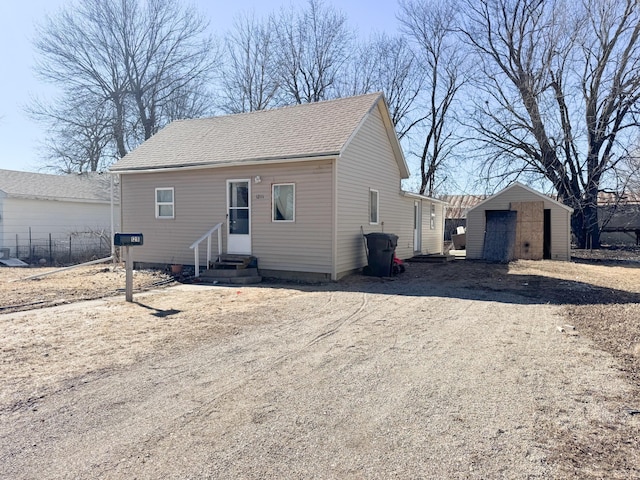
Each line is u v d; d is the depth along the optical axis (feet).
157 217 46.24
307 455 10.10
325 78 104.94
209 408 12.69
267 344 19.21
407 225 58.29
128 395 13.70
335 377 15.11
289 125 45.03
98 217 74.79
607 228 85.15
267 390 13.99
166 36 93.71
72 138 87.30
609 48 69.77
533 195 62.44
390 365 16.33
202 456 10.09
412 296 31.07
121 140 89.30
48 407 12.88
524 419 11.84
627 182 70.79
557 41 72.54
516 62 78.43
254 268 40.57
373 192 46.62
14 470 9.62
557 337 20.01
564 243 61.21
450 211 112.06
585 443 10.57
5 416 12.32
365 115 41.75
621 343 18.65
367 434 11.07
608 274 45.01
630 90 68.80
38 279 40.93
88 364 16.66
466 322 23.21
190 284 37.73
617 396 13.29
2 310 27.07
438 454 10.11
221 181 42.45
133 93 92.02
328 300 29.58
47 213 67.87
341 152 36.14
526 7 75.46
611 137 72.84
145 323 23.22
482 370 15.70
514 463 9.71
